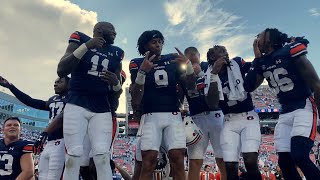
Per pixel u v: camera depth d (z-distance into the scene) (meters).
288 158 4.41
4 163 5.33
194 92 5.32
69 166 3.90
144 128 4.43
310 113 4.15
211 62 5.05
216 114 5.36
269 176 13.50
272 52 4.49
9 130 5.44
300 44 4.16
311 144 4.04
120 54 4.52
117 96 4.73
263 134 50.34
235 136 4.71
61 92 6.36
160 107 4.45
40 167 6.09
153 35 4.59
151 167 4.33
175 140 4.36
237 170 4.64
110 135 4.14
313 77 4.04
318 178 3.88
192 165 5.08
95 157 3.98
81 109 4.00
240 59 5.03
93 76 4.15
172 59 4.65
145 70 4.32
